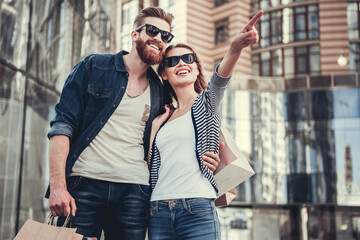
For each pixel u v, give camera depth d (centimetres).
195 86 267
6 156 408
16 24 429
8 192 408
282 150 1870
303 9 2164
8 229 404
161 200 226
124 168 225
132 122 233
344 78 1869
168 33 242
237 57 215
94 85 229
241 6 2191
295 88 1908
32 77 452
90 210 221
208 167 226
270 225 1792
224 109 1855
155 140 238
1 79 403
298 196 1805
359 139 1820
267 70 2181
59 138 211
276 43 2183
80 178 220
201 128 228
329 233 1775
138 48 237
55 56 506
